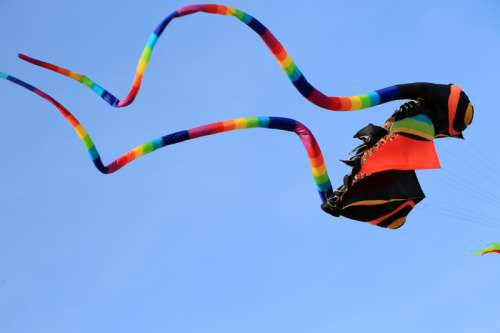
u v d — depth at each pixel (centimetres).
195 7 2503
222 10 2491
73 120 2650
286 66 2536
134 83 2542
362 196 2800
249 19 2497
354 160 2842
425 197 2834
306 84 2575
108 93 2616
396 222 2900
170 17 2534
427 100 2822
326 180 2934
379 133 2825
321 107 2653
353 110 2708
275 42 2516
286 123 2838
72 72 2630
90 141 2662
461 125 2859
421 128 2808
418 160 2784
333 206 2900
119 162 2697
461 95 2833
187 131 2722
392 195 2792
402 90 2775
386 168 2750
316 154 2862
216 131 2750
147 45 2527
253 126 2788
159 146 2709
